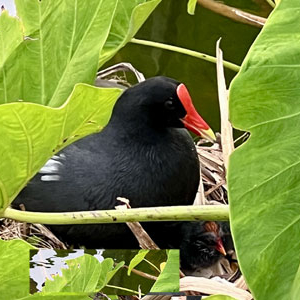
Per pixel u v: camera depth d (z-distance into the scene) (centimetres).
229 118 76
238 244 74
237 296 96
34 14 87
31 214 79
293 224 74
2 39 86
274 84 76
